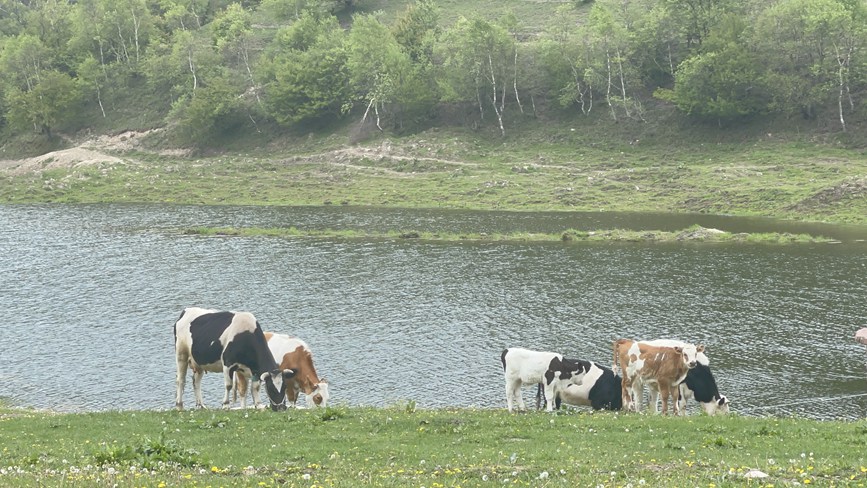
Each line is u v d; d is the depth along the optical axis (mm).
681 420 23844
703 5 124062
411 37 140875
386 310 49562
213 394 35875
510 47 124562
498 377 37438
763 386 35312
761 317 45750
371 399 34844
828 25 107125
